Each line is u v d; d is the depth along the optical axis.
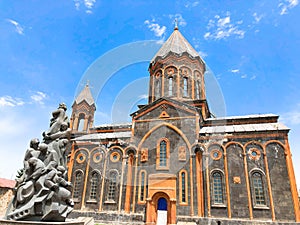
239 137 18.86
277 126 19.08
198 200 16.67
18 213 7.09
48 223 6.87
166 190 16.53
